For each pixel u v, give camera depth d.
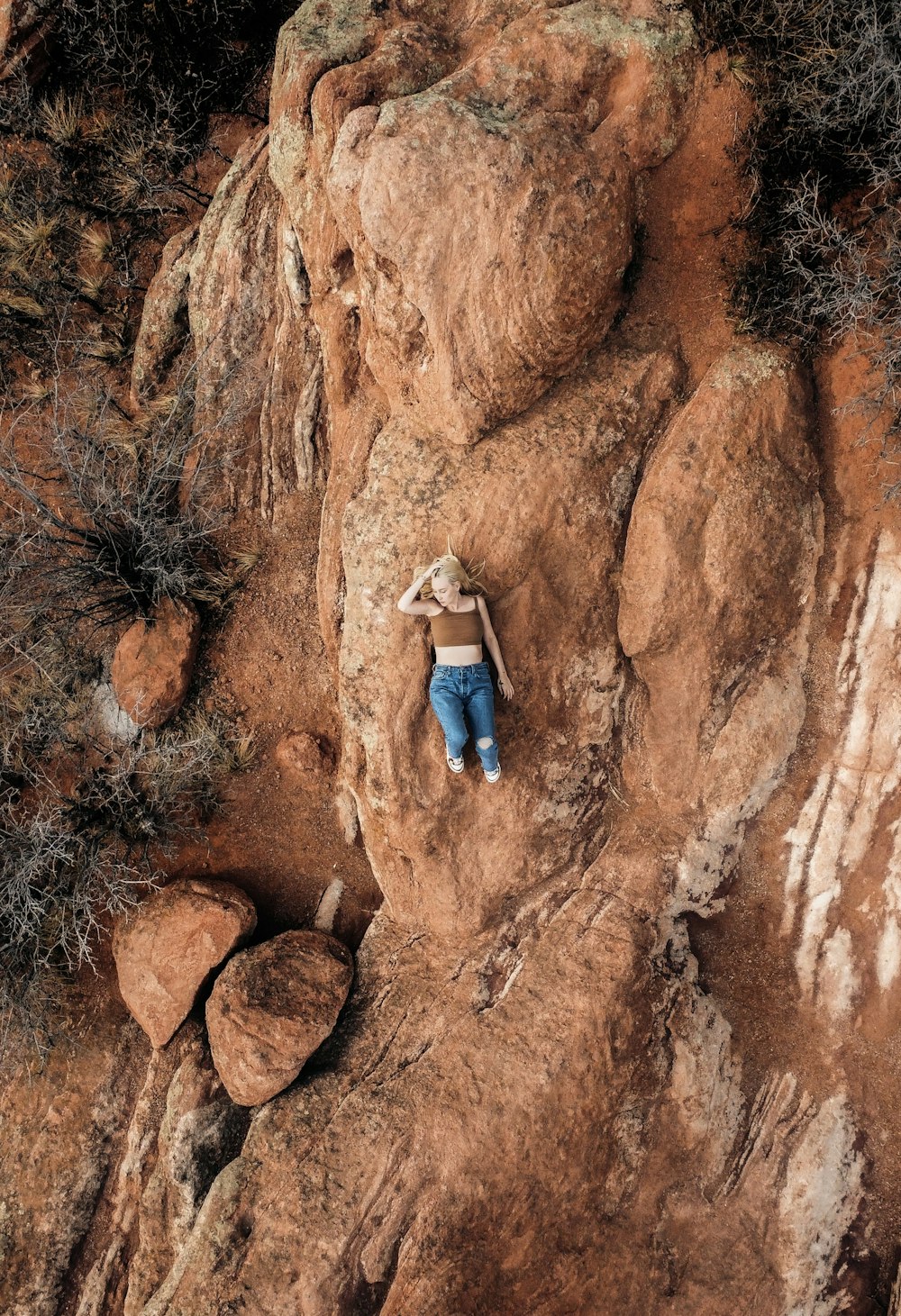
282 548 8.01
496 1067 6.00
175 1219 6.32
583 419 6.04
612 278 5.84
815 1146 6.22
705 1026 6.36
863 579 6.23
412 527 5.91
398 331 5.70
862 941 6.31
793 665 6.38
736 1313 5.93
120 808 7.62
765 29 5.52
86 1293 6.51
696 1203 6.14
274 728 7.87
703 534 5.95
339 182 5.47
